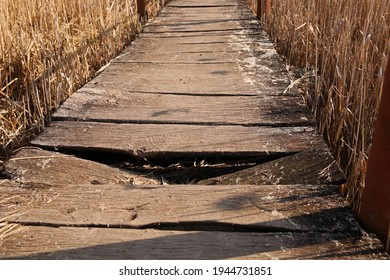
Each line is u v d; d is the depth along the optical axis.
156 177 1.92
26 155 1.90
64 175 1.76
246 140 2.03
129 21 4.59
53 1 4.04
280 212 1.47
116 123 2.24
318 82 2.56
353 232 1.37
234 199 1.56
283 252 1.29
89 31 3.76
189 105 2.48
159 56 3.65
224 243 1.33
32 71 2.95
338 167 1.75
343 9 3.45
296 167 1.78
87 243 1.34
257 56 3.55
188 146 1.98
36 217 1.47
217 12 6.04
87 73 3.28
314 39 3.22
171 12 6.14
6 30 3.16
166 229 1.43
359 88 2.13
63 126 2.21
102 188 1.66
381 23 2.92
